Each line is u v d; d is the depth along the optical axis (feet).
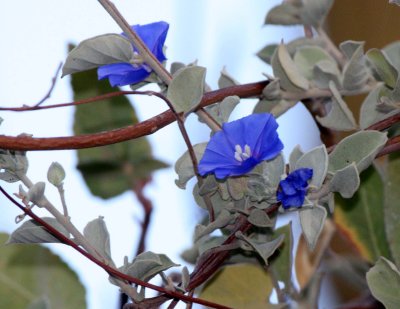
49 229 1.73
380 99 1.84
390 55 1.92
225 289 1.91
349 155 1.76
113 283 1.76
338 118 1.88
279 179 1.75
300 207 1.74
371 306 1.89
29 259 1.87
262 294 1.90
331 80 1.90
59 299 1.87
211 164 1.73
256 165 1.75
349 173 1.72
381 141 1.75
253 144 1.74
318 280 1.91
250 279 1.91
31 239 1.75
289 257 1.90
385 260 1.76
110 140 1.72
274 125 1.73
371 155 1.75
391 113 1.83
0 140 1.70
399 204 1.86
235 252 1.88
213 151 1.74
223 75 1.91
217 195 1.79
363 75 1.88
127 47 1.77
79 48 1.76
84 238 1.75
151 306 1.76
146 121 1.73
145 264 1.74
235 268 1.91
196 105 1.75
